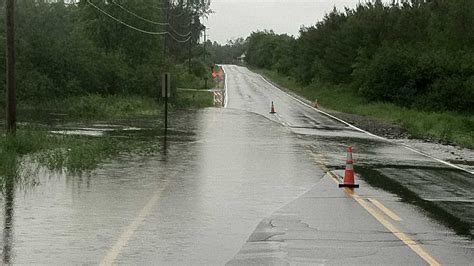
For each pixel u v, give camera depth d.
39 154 17.92
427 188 14.39
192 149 21.31
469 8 62.22
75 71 46.78
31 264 7.48
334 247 8.64
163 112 42.03
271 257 8.05
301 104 57.38
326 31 91.62
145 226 9.68
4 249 8.15
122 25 58.88
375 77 58.72
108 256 7.91
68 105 40.50
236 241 8.90
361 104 58.00
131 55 59.41
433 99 52.88
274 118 39.53
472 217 11.03
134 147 21.27
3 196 11.86
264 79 110.06
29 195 12.02
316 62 88.50
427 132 33.38
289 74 116.94
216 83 94.06
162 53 63.25
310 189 13.82
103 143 20.92
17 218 10.02
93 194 12.33
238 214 10.82
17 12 45.72
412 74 56.03
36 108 39.50
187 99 53.47
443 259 8.09
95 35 58.12
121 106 41.16
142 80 51.69
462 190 14.20
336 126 35.66
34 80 42.31
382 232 9.64
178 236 9.10
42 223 9.71
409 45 62.97
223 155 19.92
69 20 51.84
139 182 14.00
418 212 11.40
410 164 19.27
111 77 50.28
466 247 8.78
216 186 13.80
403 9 73.06
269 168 17.17
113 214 10.50
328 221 10.43
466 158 21.75
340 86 75.88
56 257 7.81
